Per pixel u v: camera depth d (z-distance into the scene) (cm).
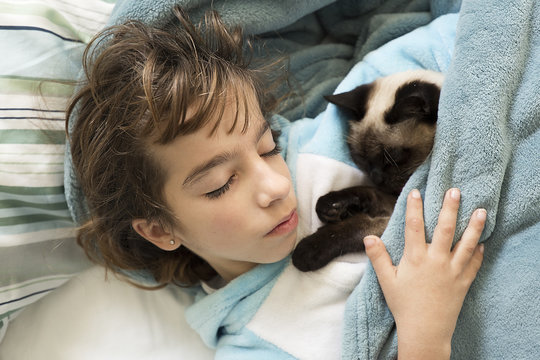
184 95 86
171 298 132
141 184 96
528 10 93
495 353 92
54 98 115
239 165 91
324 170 120
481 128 90
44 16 115
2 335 126
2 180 110
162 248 111
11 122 110
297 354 105
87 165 100
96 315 129
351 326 99
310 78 144
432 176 94
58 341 126
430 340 89
